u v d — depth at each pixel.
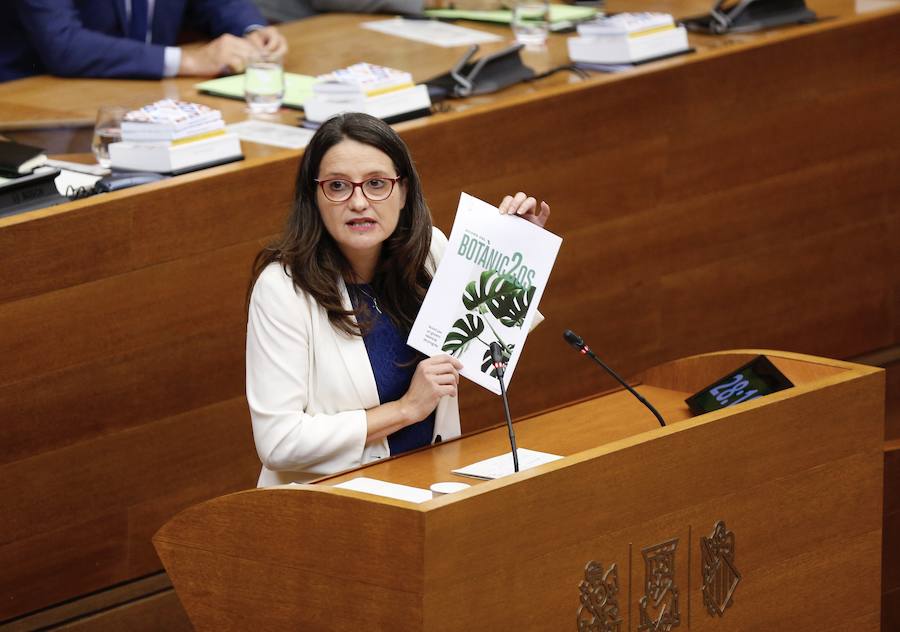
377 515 6.87
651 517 7.71
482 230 8.63
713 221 14.95
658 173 14.41
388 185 8.45
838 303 16.16
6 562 10.86
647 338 14.77
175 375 11.48
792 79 15.12
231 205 11.48
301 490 7.08
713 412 8.03
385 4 16.94
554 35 16.06
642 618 7.75
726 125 14.78
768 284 15.53
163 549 7.52
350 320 8.62
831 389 8.42
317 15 17.47
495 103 13.25
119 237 10.91
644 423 9.12
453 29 16.22
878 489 8.77
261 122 12.98
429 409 8.55
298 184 8.59
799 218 15.59
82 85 14.29
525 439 8.88
